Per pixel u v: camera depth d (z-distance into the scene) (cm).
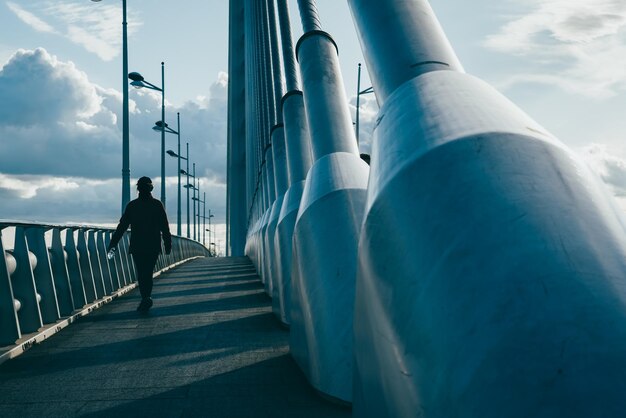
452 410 169
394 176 220
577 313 163
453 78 255
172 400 414
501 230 182
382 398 212
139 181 904
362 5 325
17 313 648
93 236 1032
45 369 513
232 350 587
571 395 152
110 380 473
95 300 949
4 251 597
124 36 1877
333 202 452
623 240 184
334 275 422
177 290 1230
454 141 211
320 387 410
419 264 195
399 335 197
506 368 161
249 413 382
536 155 201
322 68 596
